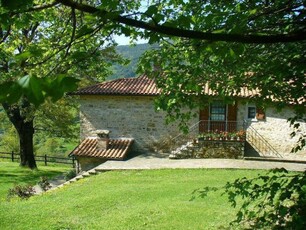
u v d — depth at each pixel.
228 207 10.30
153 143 21.00
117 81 22.48
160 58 5.70
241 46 3.05
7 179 21.77
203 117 20.72
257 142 20.34
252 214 4.01
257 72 6.10
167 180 14.55
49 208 11.62
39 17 4.17
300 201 3.57
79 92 20.98
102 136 19.97
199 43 3.34
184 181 14.20
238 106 20.55
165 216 9.88
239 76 6.20
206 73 6.28
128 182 14.55
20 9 2.32
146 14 2.53
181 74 5.71
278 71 5.08
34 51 2.03
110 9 2.46
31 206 12.01
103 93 20.84
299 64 4.93
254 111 20.45
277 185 3.84
